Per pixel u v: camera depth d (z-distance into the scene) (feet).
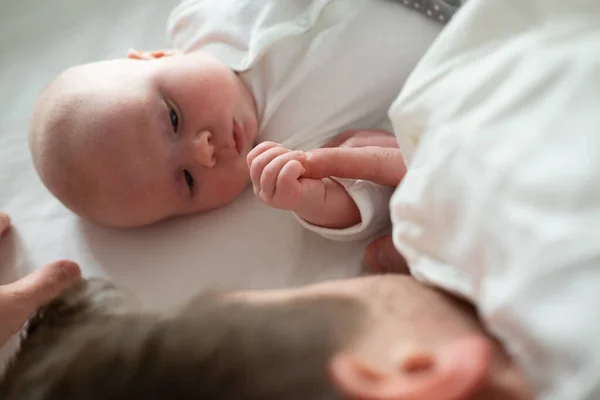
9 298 2.21
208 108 2.61
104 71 2.70
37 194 2.99
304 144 2.72
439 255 1.53
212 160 2.59
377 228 2.52
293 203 2.34
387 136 2.62
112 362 1.17
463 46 1.59
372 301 1.47
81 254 2.77
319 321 1.22
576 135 1.25
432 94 1.60
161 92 2.61
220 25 2.84
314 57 2.64
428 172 1.49
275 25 2.69
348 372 1.14
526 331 1.18
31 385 1.24
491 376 1.25
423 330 1.36
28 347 1.46
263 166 2.32
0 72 3.45
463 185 1.40
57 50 3.47
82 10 3.57
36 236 2.85
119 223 2.72
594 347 1.07
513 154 1.31
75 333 1.31
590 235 1.14
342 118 2.69
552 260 1.16
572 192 1.19
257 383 1.09
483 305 1.31
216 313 1.22
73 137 2.53
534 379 1.21
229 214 2.75
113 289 1.91
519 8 1.52
